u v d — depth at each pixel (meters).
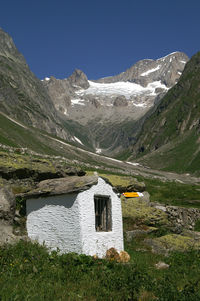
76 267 12.13
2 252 12.98
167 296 10.11
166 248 18.66
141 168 142.75
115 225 16.19
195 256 16.89
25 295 9.52
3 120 116.56
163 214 24.33
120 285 10.63
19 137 101.50
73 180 15.52
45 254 13.63
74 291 10.30
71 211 14.48
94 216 14.87
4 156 21.23
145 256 16.84
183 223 27.25
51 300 9.49
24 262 12.45
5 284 10.20
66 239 14.46
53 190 15.05
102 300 9.80
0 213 15.69
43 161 23.08
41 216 15.39
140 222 22.59
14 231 15.53
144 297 10.12
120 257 14.79
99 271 11.94
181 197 45.44
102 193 15.65
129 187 26.91
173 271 14.01
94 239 14.63
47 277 11.33
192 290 10.40
